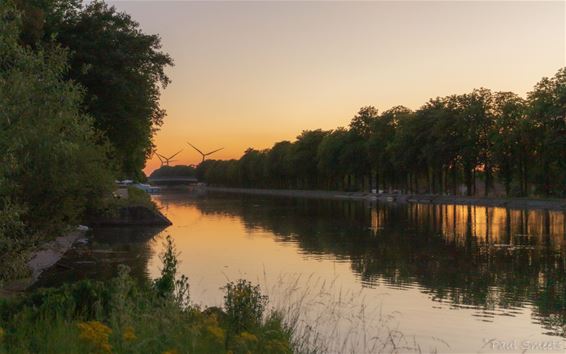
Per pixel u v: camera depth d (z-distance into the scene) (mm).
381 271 25359
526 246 34688
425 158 96875
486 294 20234
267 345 9062
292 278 23312
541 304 18703
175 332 8547
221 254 31203
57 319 8625
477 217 59688
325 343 13172
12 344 7859
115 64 37625
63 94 13023
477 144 87625
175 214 71125
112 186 24031
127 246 34438
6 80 11242
